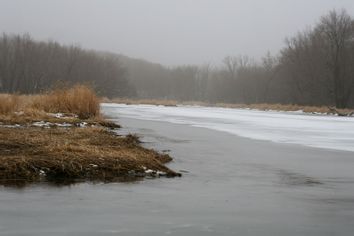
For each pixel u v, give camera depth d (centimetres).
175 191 914
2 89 7969
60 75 8212
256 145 1661
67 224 691
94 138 1427
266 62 8725
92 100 2362
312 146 1669
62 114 2256
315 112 5094
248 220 732
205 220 727
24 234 645
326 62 6519
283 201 857
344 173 1145
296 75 6831
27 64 8019
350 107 6662
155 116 3319
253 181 1032
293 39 7056
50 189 901
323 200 869
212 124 2622
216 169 1162
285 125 2673
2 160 1027
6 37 8256
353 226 711
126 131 1973
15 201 811
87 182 969
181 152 1422
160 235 652
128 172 1053
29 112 2073
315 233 676
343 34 6391
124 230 670
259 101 8825
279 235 664
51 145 1200
